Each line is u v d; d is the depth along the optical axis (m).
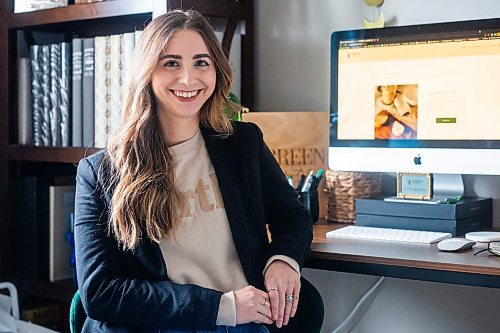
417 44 2.13
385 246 1.94
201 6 2.38
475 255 1.81
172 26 1.82
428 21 2.31
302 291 1.95
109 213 1.78
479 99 2.06
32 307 2.76
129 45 2.38
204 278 1.82
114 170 1.82
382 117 2.19
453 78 2.09
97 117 2.46
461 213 2.08
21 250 2.71
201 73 1.85
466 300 2.31
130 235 1.76
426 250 1.88
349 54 2.23
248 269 1.84
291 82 2.58
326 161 2.44
